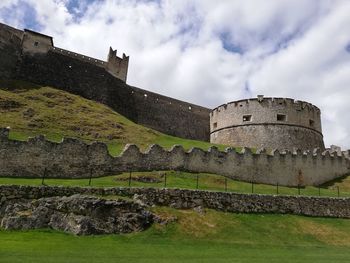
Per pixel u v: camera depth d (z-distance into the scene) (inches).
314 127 2650.1
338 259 830.5
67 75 2810.0
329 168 2080.5
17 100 2233.0
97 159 1375.5
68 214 925.2
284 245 989.2
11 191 954.1
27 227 889.5
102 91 2876.5
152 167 1494.8
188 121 3218.5
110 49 3235.7
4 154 1218.0
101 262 652.1
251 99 2608.3
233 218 1127.6
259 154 1812.3
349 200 1457.9
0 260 624.7
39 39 2815.0
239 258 767.7
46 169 1272.1
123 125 2337.6
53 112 2234.3
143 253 762.2
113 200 978.1
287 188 1710.1
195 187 1348.4
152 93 3149.6
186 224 1020.5
